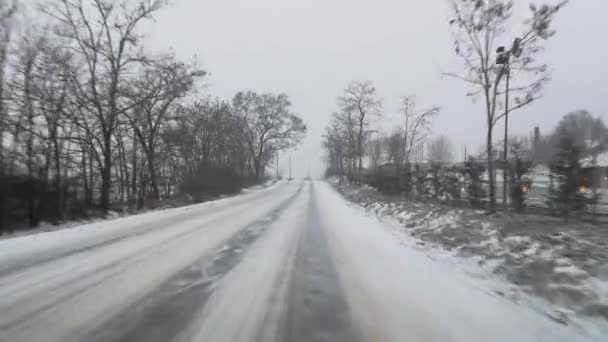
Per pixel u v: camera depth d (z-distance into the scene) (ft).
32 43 43.50
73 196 47.67
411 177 63.67
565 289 12.07
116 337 8.48
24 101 43.52
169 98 60.34
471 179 45.85
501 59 34.09
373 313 10.34
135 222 29.30
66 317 9.55
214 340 8.44
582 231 21.40
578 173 31.50
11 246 18.12
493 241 19.60
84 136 54.29
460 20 35.55
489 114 35.94
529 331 9.37
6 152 41.11
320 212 40.29
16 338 8.32
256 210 41.65
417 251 19.81
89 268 14.40
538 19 31.76
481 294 12.34
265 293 11.89
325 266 15.65
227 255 17.44
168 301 10.91
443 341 8.64
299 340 8.53
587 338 9.09
